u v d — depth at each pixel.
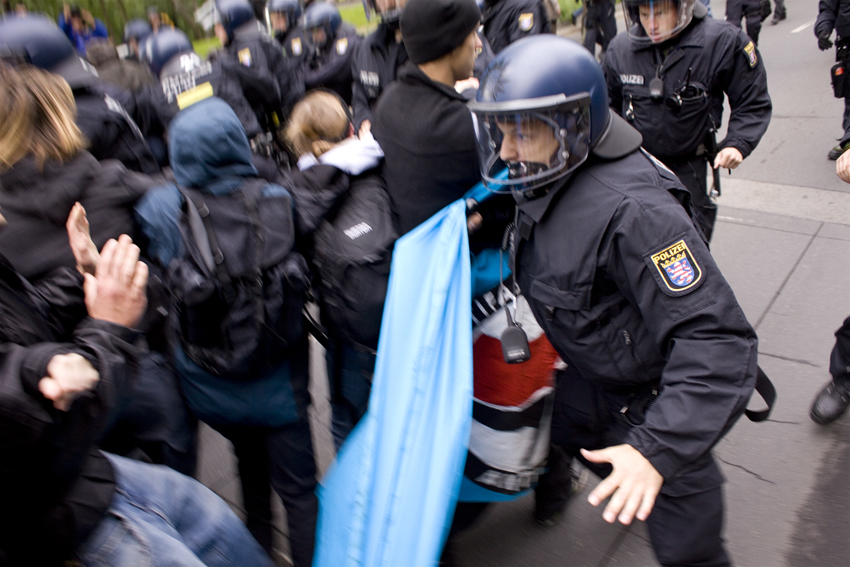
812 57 7.75
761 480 2.32
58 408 1.08
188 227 1.60
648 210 1.28
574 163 1.32
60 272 1.52
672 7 2.38
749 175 4.84
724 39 2.51
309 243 1.75
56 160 1.58
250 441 1.98
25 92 1.54
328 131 1.97
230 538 1.55
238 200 1.62
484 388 1.72
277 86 3.70
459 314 1.56
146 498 1.38
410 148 1.67
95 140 2.34
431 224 1.62
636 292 1.31
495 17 3.96
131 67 3.55
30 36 2.25
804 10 10.63
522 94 1.29
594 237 1.32
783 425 2.54
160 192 1.81
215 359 1.65
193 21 10.97
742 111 2.64
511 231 1.69
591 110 1.33
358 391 1.91
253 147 3.44
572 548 2.16
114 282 1.25
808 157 4.99
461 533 1.94
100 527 1.23
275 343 1.65
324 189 1.71
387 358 1.57
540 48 1.33
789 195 4.43
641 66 2.65
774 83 7.00
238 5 3.67
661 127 2.66
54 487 1.15
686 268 1.26
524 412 1.72
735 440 2.49
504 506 2.33
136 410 1.75
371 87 3.56
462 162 1.66
